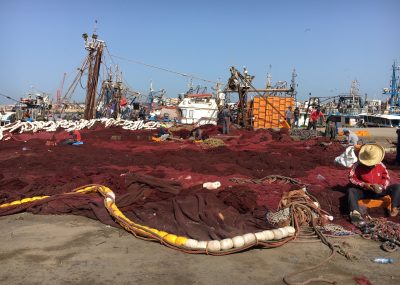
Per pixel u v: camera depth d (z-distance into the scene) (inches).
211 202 294.7
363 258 227.0
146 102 2293.3
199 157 560.1
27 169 462.3
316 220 274.8
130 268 209.9
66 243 243.9
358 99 2033.7
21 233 261.4
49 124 951.0
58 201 311.6
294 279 199.2
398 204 300.2
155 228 263.9
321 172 444.5
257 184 386.9
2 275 198.4
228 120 936.3
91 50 1274.6
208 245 227.5
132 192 323.9
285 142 827.4
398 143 529.7
